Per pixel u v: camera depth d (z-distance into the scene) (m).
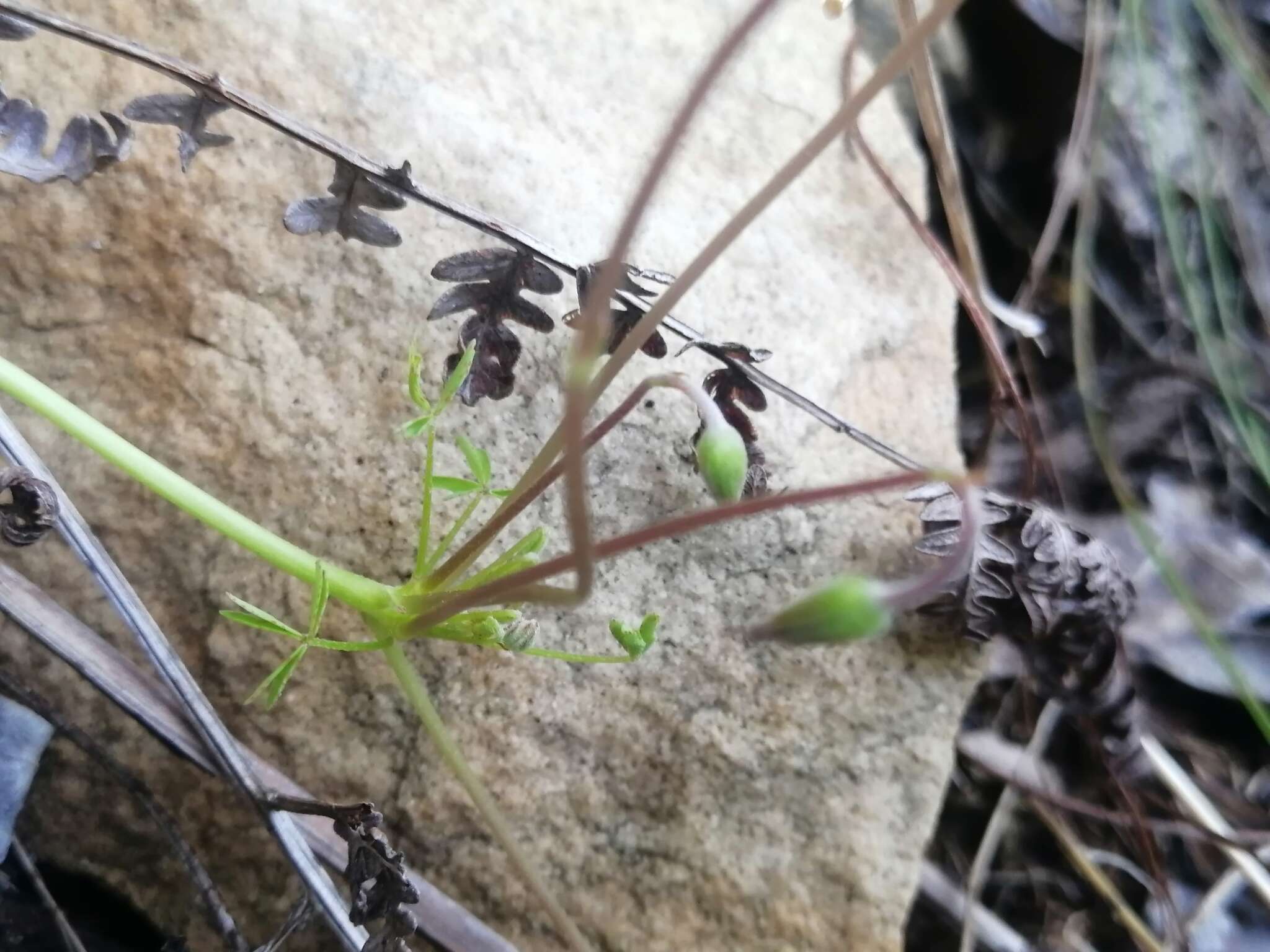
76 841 0.12
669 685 0.12
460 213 0.11
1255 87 0.19
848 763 0.13
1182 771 0.17
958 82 0.20
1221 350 0.19
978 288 0.15
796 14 0.17
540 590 0.09
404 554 0.12
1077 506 0.19
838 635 0.07
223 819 0.12
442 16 0.14
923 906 0.16
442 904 0.11
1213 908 0.16
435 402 0.12
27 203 0.12
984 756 0.17
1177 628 0.18
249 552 0.12
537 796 0.12
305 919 0.11
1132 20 0.19
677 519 0.08
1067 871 0.17
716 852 0.12
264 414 0.12
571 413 0.06
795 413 0.14
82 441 0.10
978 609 0.13
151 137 0.12
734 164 0.15
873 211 0.16
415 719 0.12
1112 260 0.20
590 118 0.14
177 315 0.12
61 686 0.12
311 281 0.12
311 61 0.13
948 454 0.14
